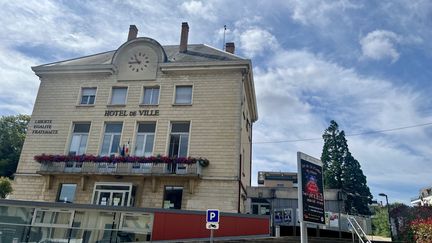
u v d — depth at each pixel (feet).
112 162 66.80
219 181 64.23
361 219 67.15
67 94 77.15
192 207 62.95
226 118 68.69
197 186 64.34
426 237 48.85
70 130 74.02
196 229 46.62
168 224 46.62
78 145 73.26
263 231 47.73
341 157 139.23
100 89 76.28
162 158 65.05
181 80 73.61
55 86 78.33
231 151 66.03
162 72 74.95
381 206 126.62
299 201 35.12
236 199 62.59
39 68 78.64
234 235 46.85
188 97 72.84
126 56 77.41
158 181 65.72
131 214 47.85
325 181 136.56
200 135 68.33
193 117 70.03
